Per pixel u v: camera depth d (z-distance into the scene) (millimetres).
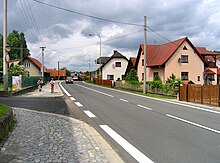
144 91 27438
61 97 20766
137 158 5684
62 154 5758
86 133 7973
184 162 5391
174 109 14133
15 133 7617
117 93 27438
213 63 49344
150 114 12062
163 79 39219
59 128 8547
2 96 19703
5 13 19578
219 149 6328
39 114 11516
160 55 42500
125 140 7230
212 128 8883
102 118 10883
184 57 39531
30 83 32250
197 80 40031
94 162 5324
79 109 13688
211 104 16688
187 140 7203
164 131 8352
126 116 11414
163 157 5734
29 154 5672
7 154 5637
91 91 30375
